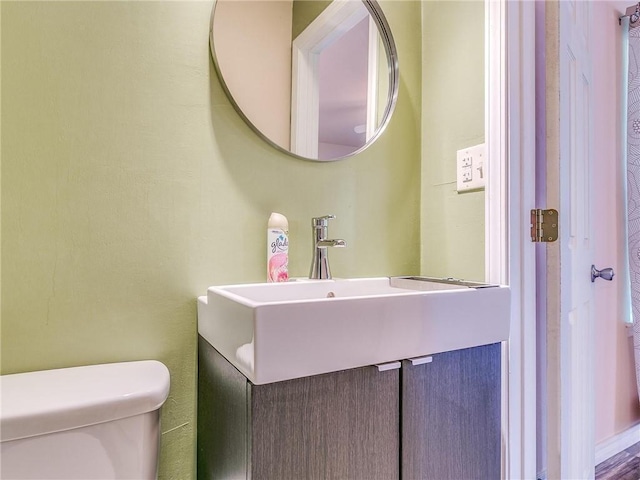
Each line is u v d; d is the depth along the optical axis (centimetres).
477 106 105
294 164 102
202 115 90
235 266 93
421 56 125
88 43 78
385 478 71
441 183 116
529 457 100
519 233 100
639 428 180
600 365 165
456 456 80
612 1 175
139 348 82
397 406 72
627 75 181
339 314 64
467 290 81
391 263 117
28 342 73
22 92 73
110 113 80
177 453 86
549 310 99
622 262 179
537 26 111
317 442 64
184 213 87
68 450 58
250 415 59
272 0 101
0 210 71
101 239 79
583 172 128
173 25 87
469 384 82
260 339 57
